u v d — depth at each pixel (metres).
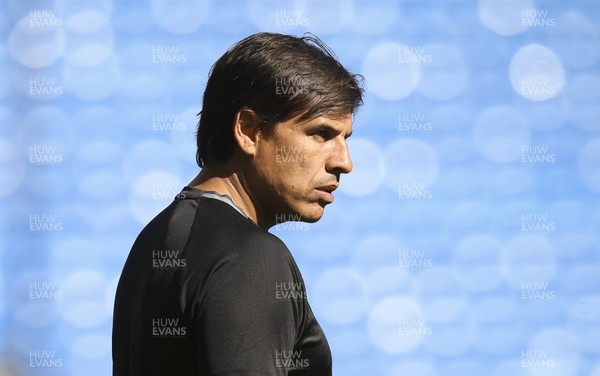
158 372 5.02
